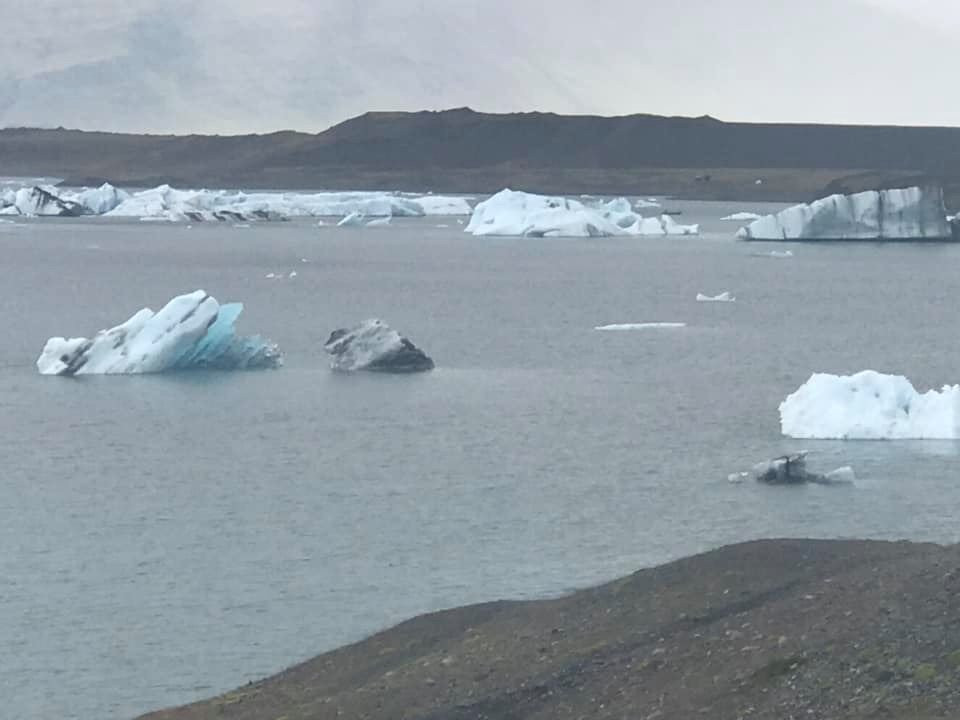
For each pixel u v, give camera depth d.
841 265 139.00
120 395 54.97
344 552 32.56
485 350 71.75
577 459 42.97
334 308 97.31
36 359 67.25
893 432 44.78
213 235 194.75
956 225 155.75
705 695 18.97
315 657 24.53
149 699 23.97
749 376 62.34
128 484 39.88
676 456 43.31
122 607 28.64
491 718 19.92
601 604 24.02
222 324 62.03
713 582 23.86
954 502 36.62
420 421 49.62
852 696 17.80
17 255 149.75
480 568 31.20
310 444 45.50
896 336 80.50
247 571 31.09
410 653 23.66
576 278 125.31
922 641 18.95
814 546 25.11
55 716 23.38
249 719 21.39
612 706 19.42
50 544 33.38
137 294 108.12
